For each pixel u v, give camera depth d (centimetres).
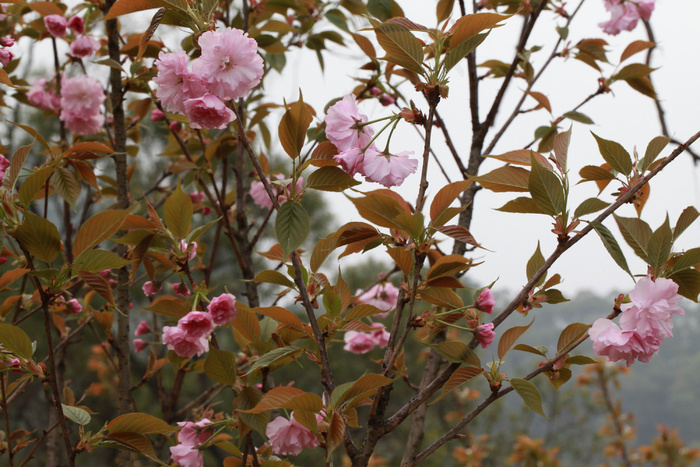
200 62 135
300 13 216
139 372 536
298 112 135
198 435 150
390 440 658
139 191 508
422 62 138
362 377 131
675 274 138
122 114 176
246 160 219
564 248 137
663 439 489
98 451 481
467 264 139
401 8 175
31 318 505
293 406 132
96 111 202
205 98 135
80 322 197
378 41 137
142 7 136
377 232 139
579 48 187
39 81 218
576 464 657
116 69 177
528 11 176
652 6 210
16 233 134
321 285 144
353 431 509
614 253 135
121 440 140
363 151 136
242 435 144
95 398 544
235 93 135
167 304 147
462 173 174
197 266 196
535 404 135
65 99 199
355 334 196
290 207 135
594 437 663
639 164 141
